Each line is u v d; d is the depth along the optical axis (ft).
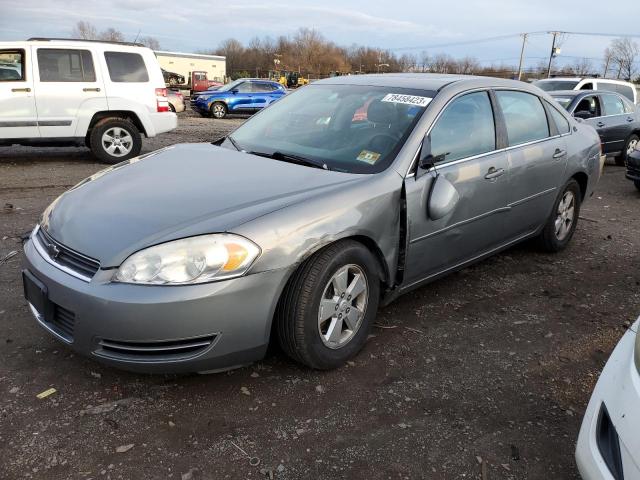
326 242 9.09
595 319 12.67
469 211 12.10
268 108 14.39
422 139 11.02
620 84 44.37
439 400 9.30
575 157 15.89
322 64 296.51
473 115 12.50
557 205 15.88
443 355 10.73
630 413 5.79
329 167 10.78
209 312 8.12
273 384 9.47
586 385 9.98
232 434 8.23
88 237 8.64
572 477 7.77
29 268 9.25
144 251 8.09
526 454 8.15
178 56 197.06
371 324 10.51
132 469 7.48
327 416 8.73
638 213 23.59
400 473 7.65
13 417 8.36
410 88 12.39
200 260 8.06
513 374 10.21
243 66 309.63
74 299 8.25
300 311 9.06
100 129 30.60
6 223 17.83
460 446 8.23
